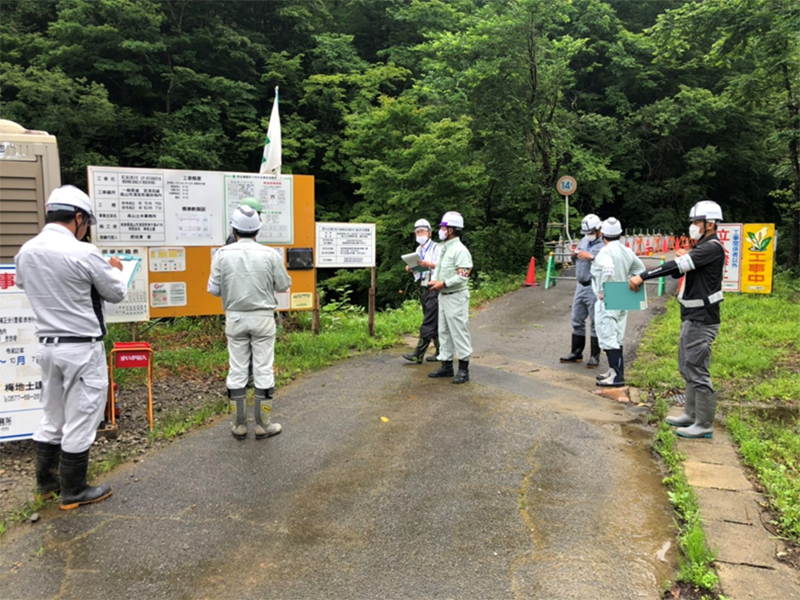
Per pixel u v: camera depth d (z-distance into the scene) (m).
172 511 3.50
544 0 16.30
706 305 4.50
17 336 4.27
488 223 19.34
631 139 26.33
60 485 3.62
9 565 3.00
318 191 24.27
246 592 2.79
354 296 18.12
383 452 4.34
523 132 17.09
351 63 24.30
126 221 6.35
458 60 17.88
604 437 4.66
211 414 5.08
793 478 3.86
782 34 13.65
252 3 24.92
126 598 2.75
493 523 3.37
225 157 22.52
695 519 3.32
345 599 2.73
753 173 28.05
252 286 4.45
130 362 4.60
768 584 2.81
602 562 3.00
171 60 22.25
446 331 6.21
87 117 18.09
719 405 5.43
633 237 20.52
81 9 20.14
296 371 6.41
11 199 4.90
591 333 6.88
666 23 14.99
